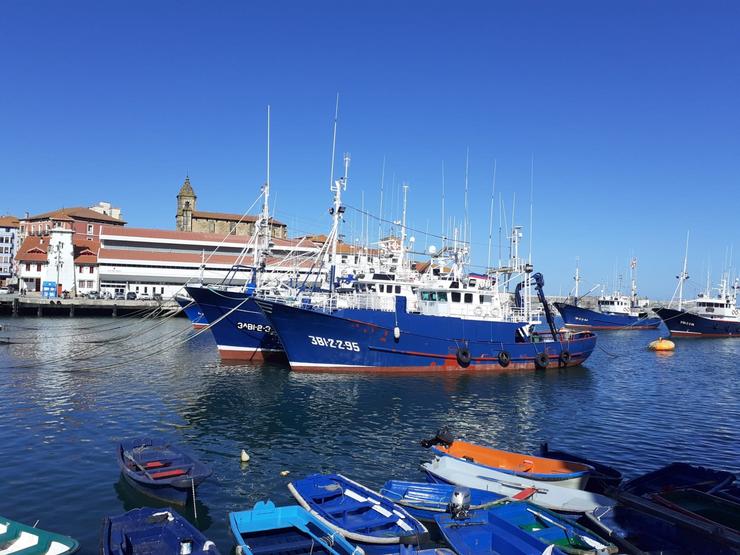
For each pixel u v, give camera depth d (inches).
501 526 539.5
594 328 3873.0
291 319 1406.3
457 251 1788.9
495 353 1612.9
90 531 557.6
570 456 763.4
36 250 4124.0
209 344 2165.4
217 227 5418.3
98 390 1236.5
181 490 603.5
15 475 700.0
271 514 526.6
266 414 1058.1
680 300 3708.2
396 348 1480.1
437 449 773.3
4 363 1606.8
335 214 1562.5
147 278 4224.9
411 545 501.0
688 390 1461.6
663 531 518.6
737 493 621.9
